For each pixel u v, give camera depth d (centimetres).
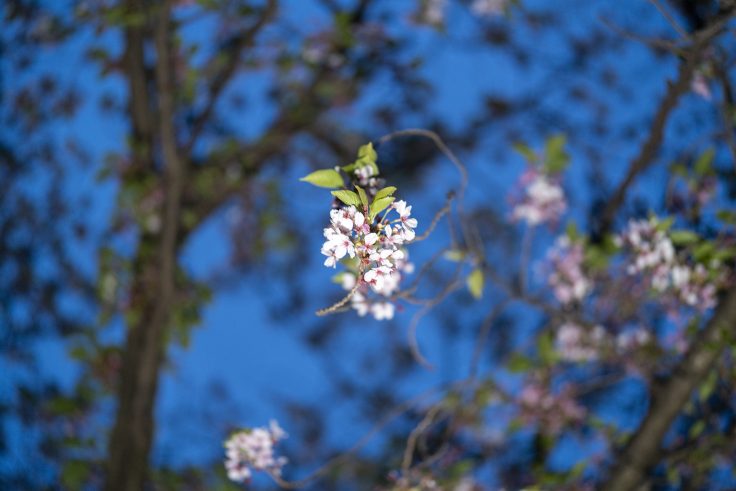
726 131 316
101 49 451
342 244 170
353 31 495
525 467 405
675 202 344
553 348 362
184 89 465
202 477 448
